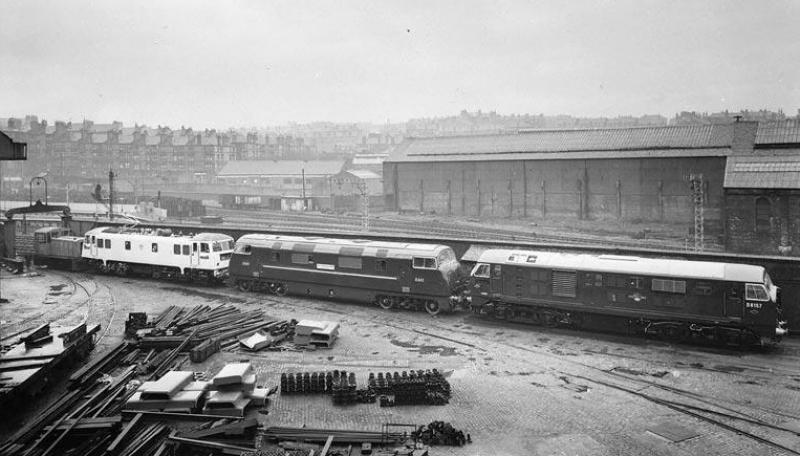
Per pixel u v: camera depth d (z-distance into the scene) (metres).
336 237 38.50
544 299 27.67
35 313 30.83
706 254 27.91
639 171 67.69
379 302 32.00
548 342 25.61
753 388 19.88
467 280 32.06
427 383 19.02
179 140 143.12
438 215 83.94
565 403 18.88
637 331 26.23
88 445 15.21
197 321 27.48
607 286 26.22
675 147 66.69
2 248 45.94
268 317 29.94
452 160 82.94
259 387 19.75
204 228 44.12
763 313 23.22
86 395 18.89
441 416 18.02
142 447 15.02
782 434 16.53
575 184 72.88
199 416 16.86
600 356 23.50
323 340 24.84
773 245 50.72
